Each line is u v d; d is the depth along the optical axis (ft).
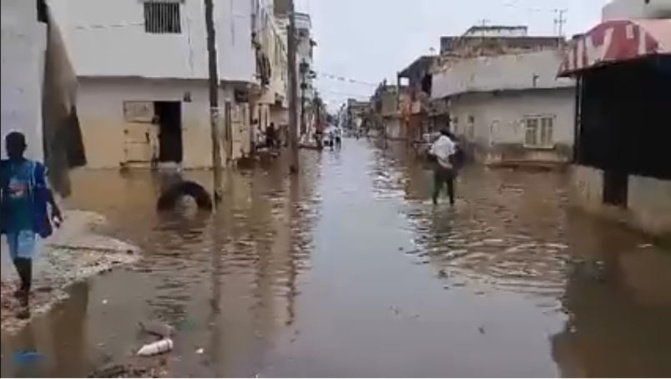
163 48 87.76
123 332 24.66
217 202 59.31
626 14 51.52
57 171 28.81
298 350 23.15
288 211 55.36
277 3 188.14
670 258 37.40
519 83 105.70
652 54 37.06
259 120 131.23
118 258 36.19
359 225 48.70
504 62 108.06
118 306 27.84
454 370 21.52
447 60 143.13
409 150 161.38
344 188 73.46
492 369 21.65
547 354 23.03
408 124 209.36
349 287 31.48
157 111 91.04
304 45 240.94
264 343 23.76
